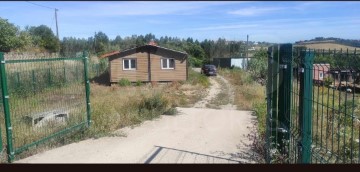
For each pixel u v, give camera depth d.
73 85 8.86
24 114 7.69
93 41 67.25
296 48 4.78
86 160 5.80
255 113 11.14
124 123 9.06
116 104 11.29
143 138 7.53
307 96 4.25
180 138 7.58
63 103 8.49
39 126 7.39
